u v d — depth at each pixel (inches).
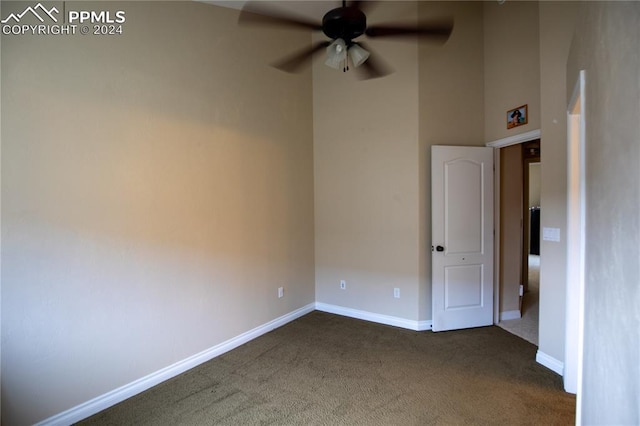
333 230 159.9
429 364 109.1
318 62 159.8
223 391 95.2
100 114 87.0
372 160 147.2
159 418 83.7
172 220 103.9
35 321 76.7
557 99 99.3
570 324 91.7
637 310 34.0
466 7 140.3
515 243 151.2
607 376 44.8
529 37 120.9
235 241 124.6
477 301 140.9
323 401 89.6
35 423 76.9
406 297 141.2
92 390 86.0
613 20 42.5
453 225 136.9
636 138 34.6
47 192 78.0
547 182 104.1
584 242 62.8
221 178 119.2
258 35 133.0
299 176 155.1
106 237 88.5
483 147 139.7
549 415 82.0
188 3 108.3
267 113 137.9
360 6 90.1
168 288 103.0
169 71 102.8
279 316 144.9
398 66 138.7
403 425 79.4
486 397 90.1
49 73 78.1
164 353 102.0
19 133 73.8
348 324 146.3
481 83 143.2
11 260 73.4
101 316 87.7
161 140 100.8
